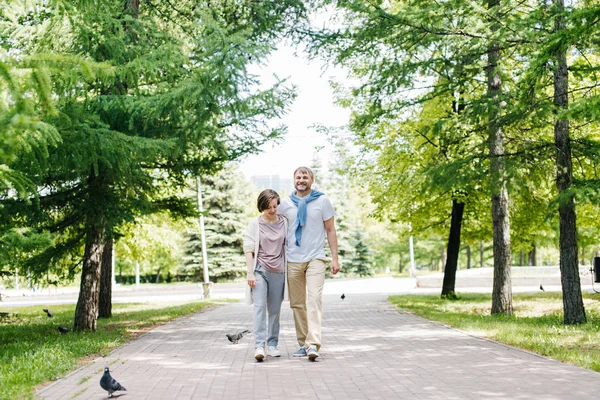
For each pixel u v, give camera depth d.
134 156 10.14
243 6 14.11
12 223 10.05
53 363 7.59
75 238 12.93
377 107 13.88
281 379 6.43
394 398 5.43
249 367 7.27
